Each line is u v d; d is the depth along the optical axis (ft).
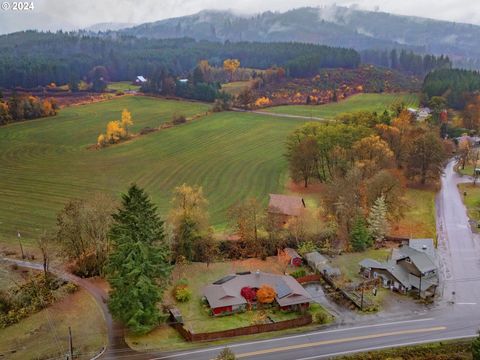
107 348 185.47
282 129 606.96
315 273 258.78
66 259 255.70
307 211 321.52
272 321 212.02
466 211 355.97
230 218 300.61
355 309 222.89
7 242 286.87
